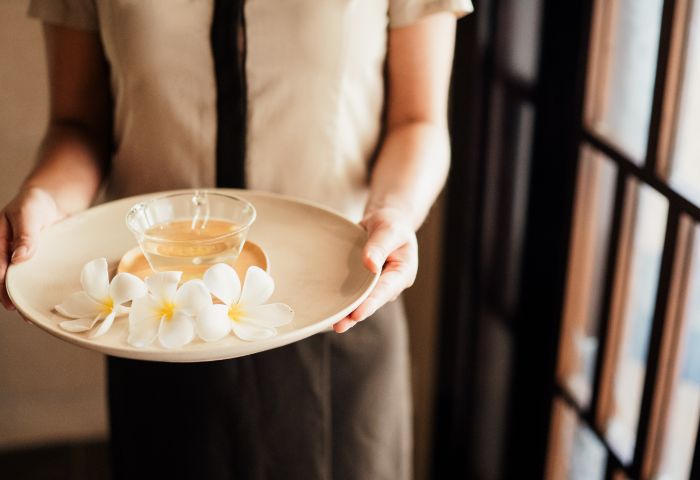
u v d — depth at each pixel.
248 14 0.94
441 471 1.76
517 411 1.66
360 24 0.96
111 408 1.15
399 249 0.82
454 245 1.52
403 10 0.98
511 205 1.46
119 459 1.17
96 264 0.74
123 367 1.10
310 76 0.97
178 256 0.78
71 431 1.99
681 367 1.08
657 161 1.08
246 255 0.84
